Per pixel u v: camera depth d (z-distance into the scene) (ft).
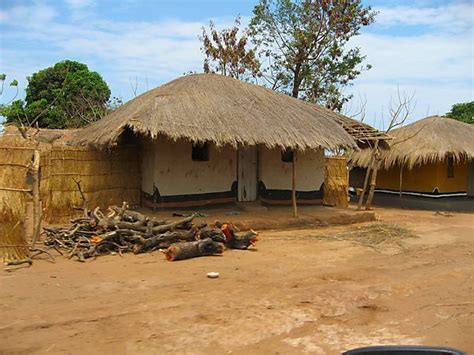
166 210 44.62
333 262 30.76
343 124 53.88
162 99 44.04
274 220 43.14
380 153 56.03
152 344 17.25
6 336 17.53
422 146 61.67
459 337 18.84
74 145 46.57
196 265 29.01
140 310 20.56
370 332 19.19
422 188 65.57
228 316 20.17
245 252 33.30
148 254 31.55
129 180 47.16
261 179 50.37
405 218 53.36
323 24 84.17
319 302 22.36
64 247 31.45
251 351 17.01
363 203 70.69
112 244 31.71
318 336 18.61
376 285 25.40
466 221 52.24
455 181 66.13
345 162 55.98
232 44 90.68
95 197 43.32
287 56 86.63
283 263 30.12
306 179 51.83
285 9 84.58
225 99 47.19
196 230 33.55
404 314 21.39
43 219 41.47
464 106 121.90
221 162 47.93
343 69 86.48
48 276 25.58
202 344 17.43
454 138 62.28
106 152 44.60
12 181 28.48
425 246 36.86
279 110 48.29
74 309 20.47
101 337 17.67
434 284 26.02
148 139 45.73
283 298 22.76
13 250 28.48
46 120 94.43
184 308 20.95
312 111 51.88
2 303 21.03
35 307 20.65
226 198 48.44
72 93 99.60
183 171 45.52
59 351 16.44
